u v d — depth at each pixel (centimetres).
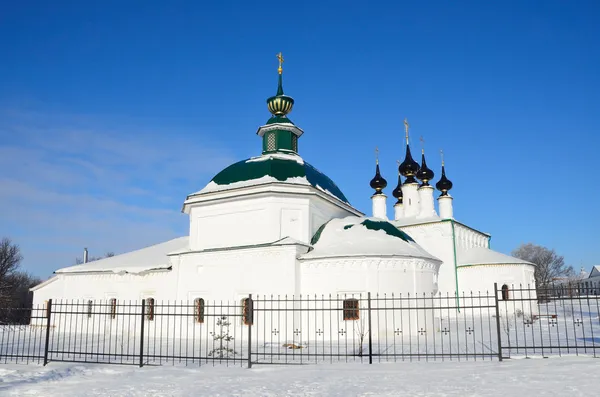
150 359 1844
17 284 7762
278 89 3716
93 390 1158
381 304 2608
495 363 1453
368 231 2927
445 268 4688
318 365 1533
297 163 3253
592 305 5447
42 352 2139
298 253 2747
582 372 1209
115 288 3509
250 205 2984
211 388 1158
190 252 3025
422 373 1300
